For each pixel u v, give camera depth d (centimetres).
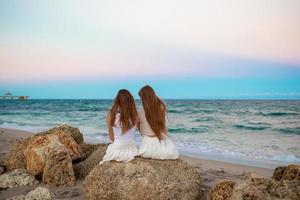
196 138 1647
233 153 1190
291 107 4172
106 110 4597
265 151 1227
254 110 3725
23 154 741
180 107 4603
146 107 561
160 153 557
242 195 409
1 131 1905
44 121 2848
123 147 555
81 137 915
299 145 1377
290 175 529
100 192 505
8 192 588
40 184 636
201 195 573
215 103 6069
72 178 632
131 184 497
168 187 492
